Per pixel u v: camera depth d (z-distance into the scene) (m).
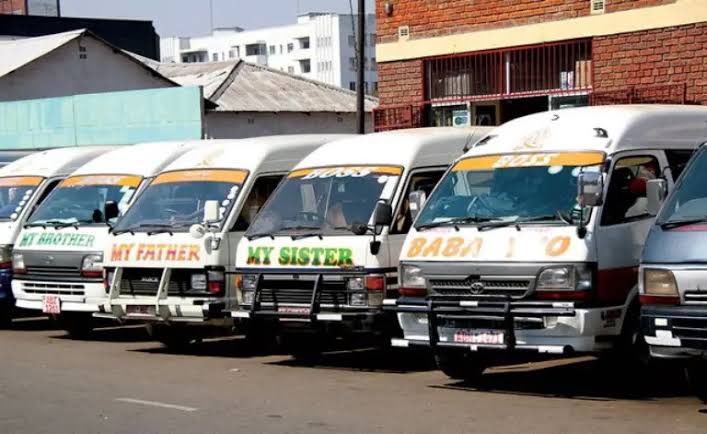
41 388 13.98
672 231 11.60
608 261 12.58
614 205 12.95
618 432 10.80
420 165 15.43
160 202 17.44
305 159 16.39
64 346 18.23
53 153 21.41
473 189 13.77
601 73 21.41
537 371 14.86
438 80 24.22
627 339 12.88
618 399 12.64
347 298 14.59
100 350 17.69
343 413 12.05
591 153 13.25
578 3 21.64
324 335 14.95
